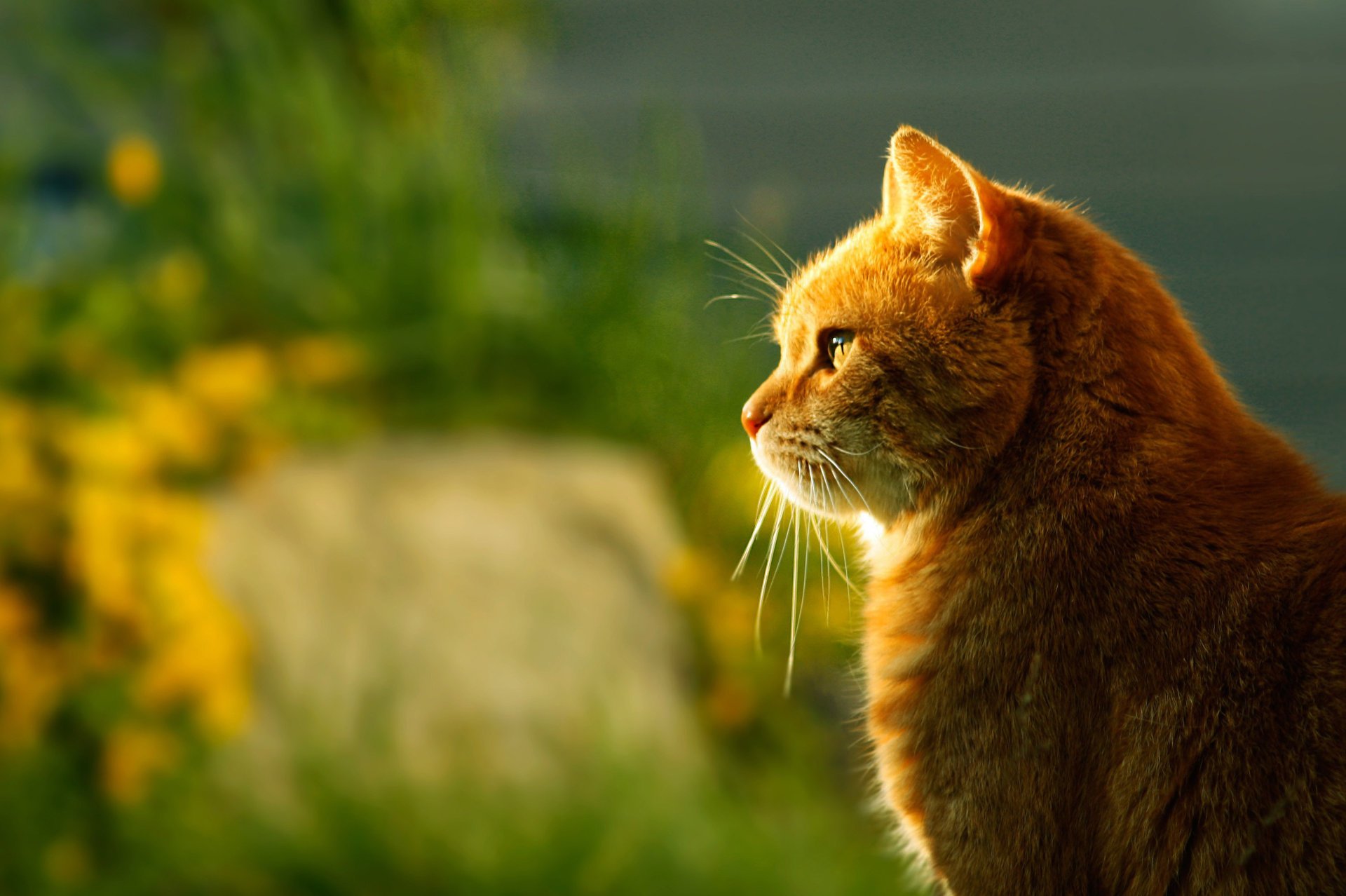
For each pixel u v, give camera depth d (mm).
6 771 4285
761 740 5816
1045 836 2885
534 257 7742
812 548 6594
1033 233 3172
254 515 5309
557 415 7168
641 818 4523
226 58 7656
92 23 7641
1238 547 2889
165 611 4625
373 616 5027
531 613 5301
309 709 4586
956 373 3152
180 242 6859
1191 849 2752
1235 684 2758
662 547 6277
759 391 3635
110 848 4273
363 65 8156
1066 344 3145
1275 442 3254
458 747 4680
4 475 4770
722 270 8945
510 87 9367
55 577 4746
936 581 3195
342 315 6930
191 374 5754
